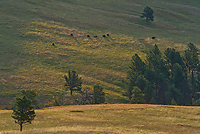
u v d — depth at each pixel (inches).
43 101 7022.6
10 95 7121.1
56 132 3161.9
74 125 3907.5
